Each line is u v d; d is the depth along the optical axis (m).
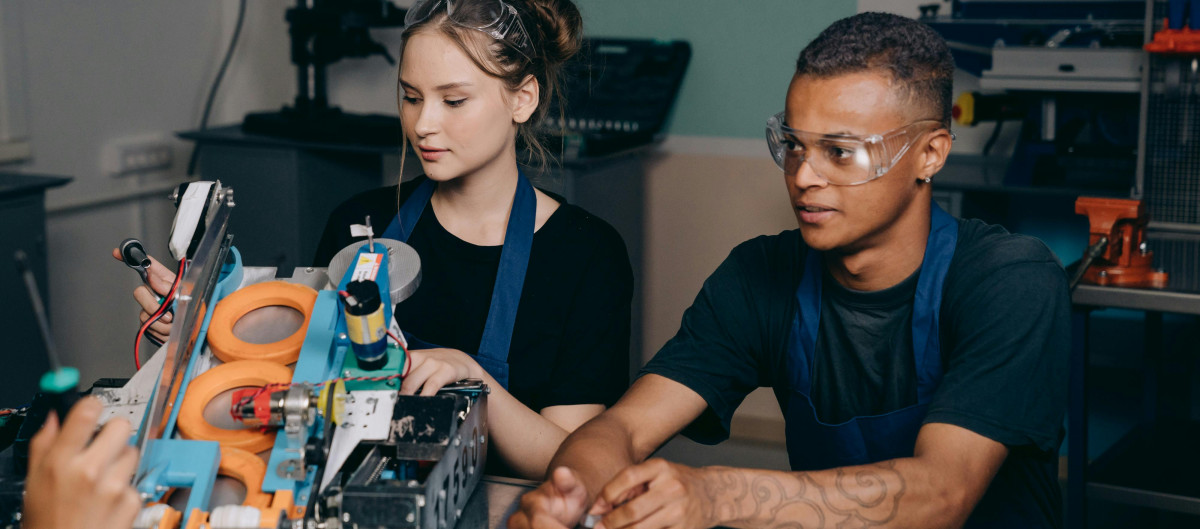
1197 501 2.10
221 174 3.53
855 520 1.10
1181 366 2.85
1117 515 2.84
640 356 3.85
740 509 1.10
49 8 3.36
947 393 1.19
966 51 2.93
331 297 1.23
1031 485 1.33
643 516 1.05
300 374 1.12
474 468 1.20
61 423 0.91
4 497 0.97
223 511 0.95
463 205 1.60
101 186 3.62
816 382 1.41
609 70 3.59
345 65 4.03
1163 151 2.47
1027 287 1.23
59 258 3.50
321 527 1.00
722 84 3.57
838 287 1.35
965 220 1.35
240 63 4.10
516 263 1.56
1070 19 2.84
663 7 3.58
